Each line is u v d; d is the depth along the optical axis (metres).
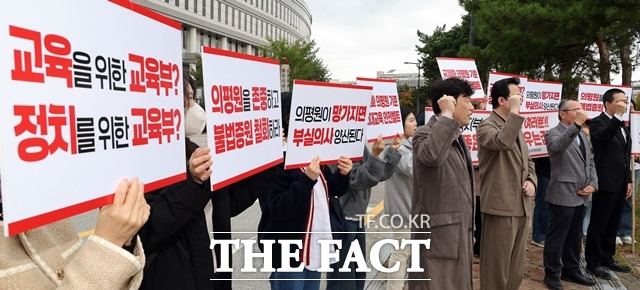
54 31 1.06
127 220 1.17
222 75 2.10
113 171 1.25
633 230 5.46
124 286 1.26
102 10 1.22
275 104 2.59
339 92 2.92
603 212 4.61
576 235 4.41
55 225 1.28
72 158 1.10
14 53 0.96
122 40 1.30
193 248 1.97
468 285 3.11
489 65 15.42
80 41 1.14
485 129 3.60
